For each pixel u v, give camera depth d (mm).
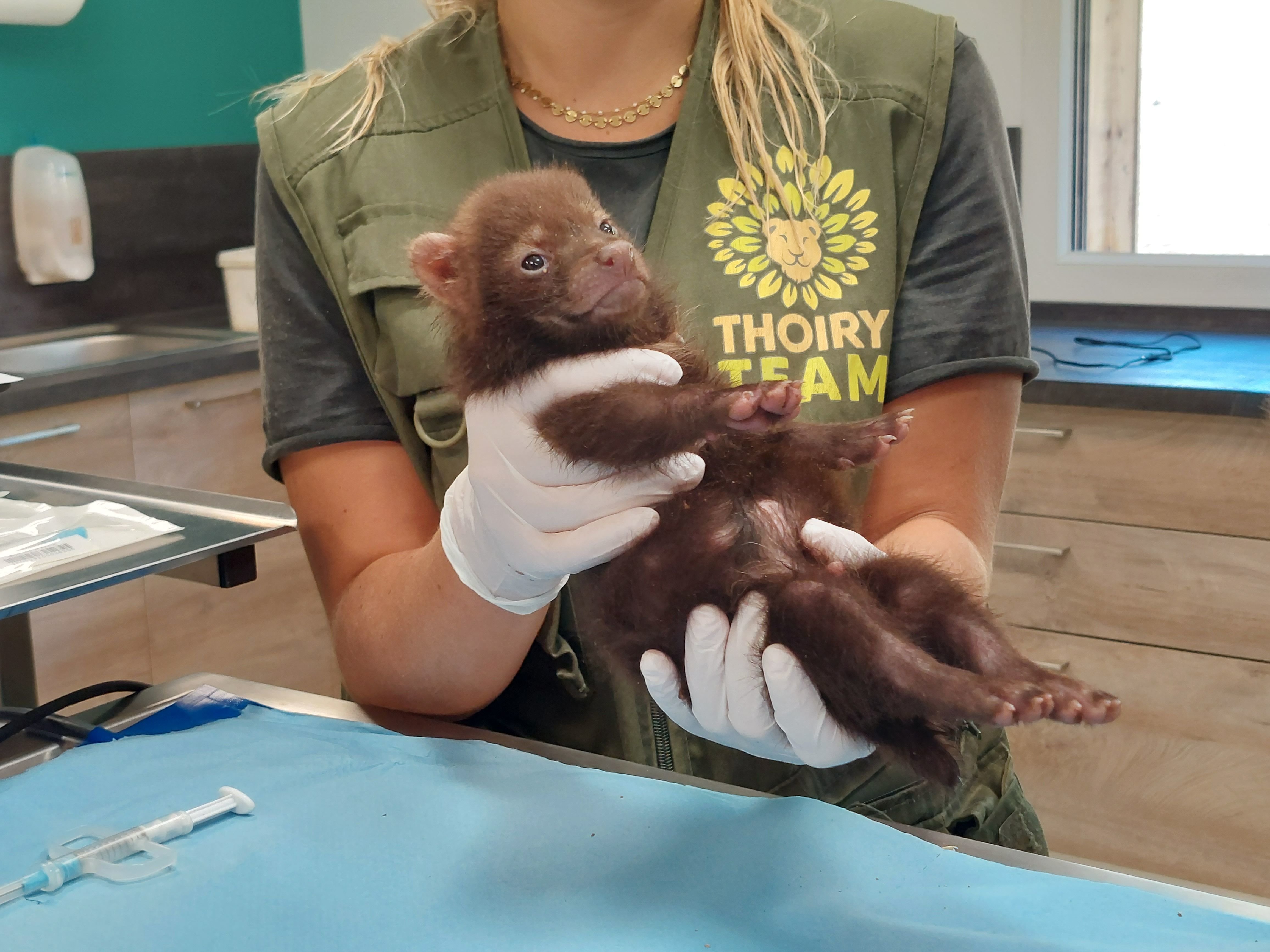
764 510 515
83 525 631
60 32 1696
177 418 1474
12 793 500
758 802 487
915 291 670
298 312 701
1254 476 1150
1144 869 1279
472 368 543
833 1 723
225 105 1951
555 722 680
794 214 661
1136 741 1260
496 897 424
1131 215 1558
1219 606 1195
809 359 646
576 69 685
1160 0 1461
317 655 1717
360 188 676
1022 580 1284
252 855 450
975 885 425
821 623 452
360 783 507
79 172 1688
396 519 696
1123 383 1188
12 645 704
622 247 533
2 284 1667
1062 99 1524
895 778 650
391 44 725
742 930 404
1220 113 1469
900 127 670
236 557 625
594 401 500
